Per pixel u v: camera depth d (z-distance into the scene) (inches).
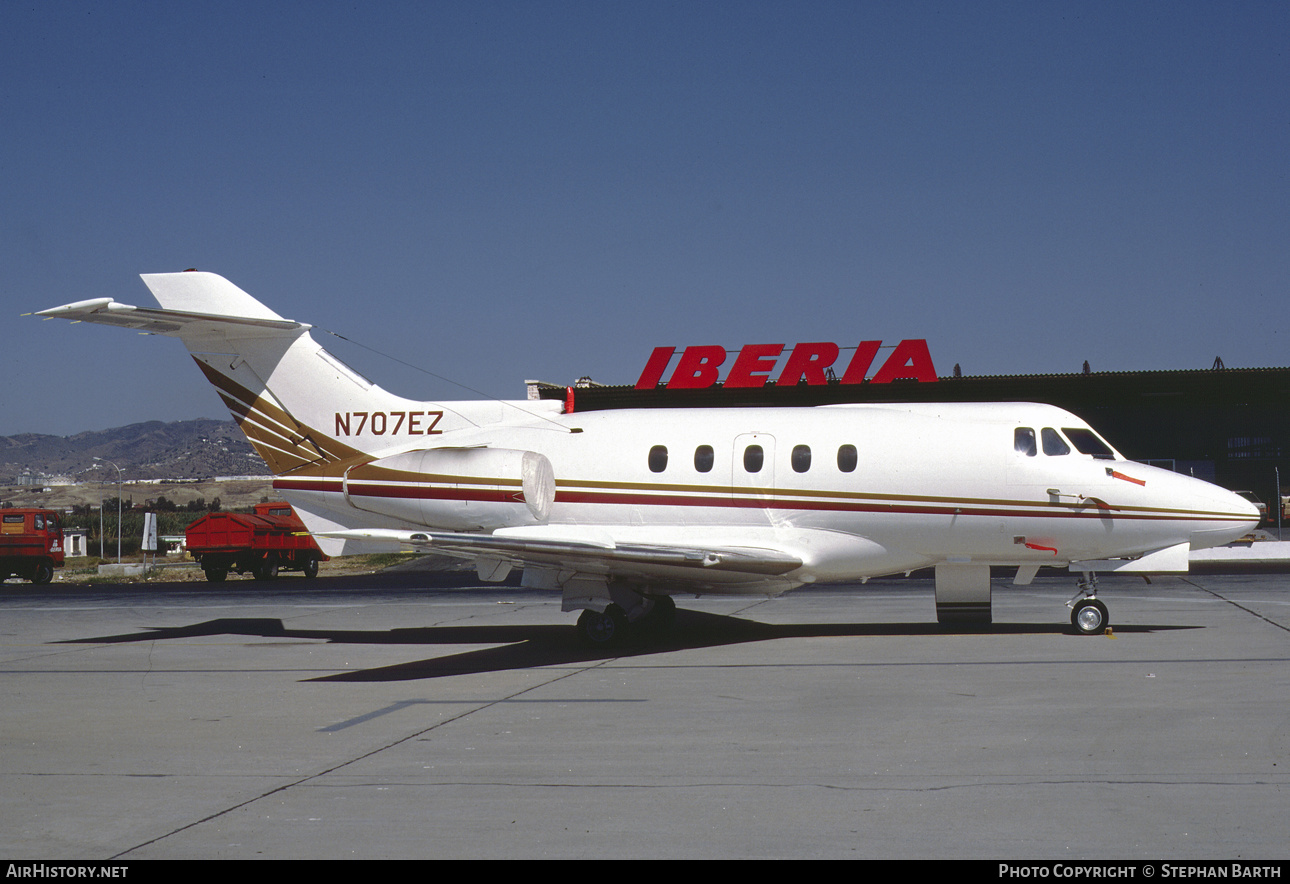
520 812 280.8
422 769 331.9
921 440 639.8
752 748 348.5
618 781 310.3
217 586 1330.0
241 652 653.3
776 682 479.2
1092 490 621.6
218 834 268.1
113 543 2824.8
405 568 1659.7
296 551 1487.5
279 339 729.0
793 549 649.6
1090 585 636.7
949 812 271.6
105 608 1002.1
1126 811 268.5
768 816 271.7
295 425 729.0
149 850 256.2
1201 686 441.4
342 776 325.7
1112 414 1855.3
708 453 661.9
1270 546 1441.9
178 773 335.6
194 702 475.8
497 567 655.1
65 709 465.1
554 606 906.1
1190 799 277.9
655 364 1568.7
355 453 721.0
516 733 383.2
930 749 341.1
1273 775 300.0
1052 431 636.1
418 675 535.2
